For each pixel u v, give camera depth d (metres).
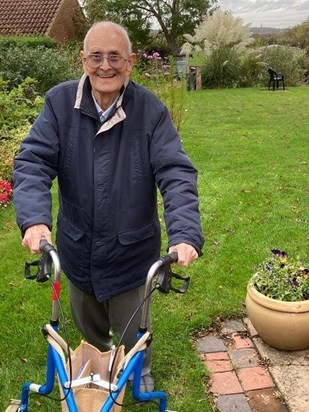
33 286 4.30
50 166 2.50
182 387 3.12
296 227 5.53
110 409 1.92
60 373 2.03
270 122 12.68
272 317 3.25
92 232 2.53
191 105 15.94
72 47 19.89
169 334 3.59
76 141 2.47
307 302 3.25
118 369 2.08
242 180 7.44
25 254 4.96
